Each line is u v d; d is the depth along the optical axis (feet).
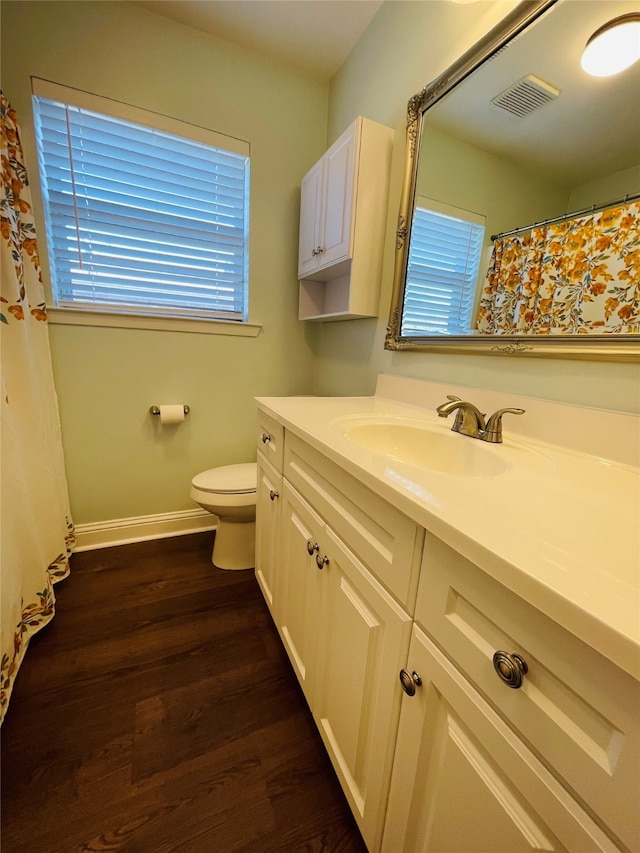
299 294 6.49
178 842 2.53
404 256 4.33
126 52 4.83
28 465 4.39
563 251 2.71
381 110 4.76
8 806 2.67
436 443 3.22
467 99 3.40
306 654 3.20
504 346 3.17
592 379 2.59
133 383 5.76
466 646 1.49
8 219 3.91
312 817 2.71
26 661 3.85
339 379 6.18
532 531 1.46
